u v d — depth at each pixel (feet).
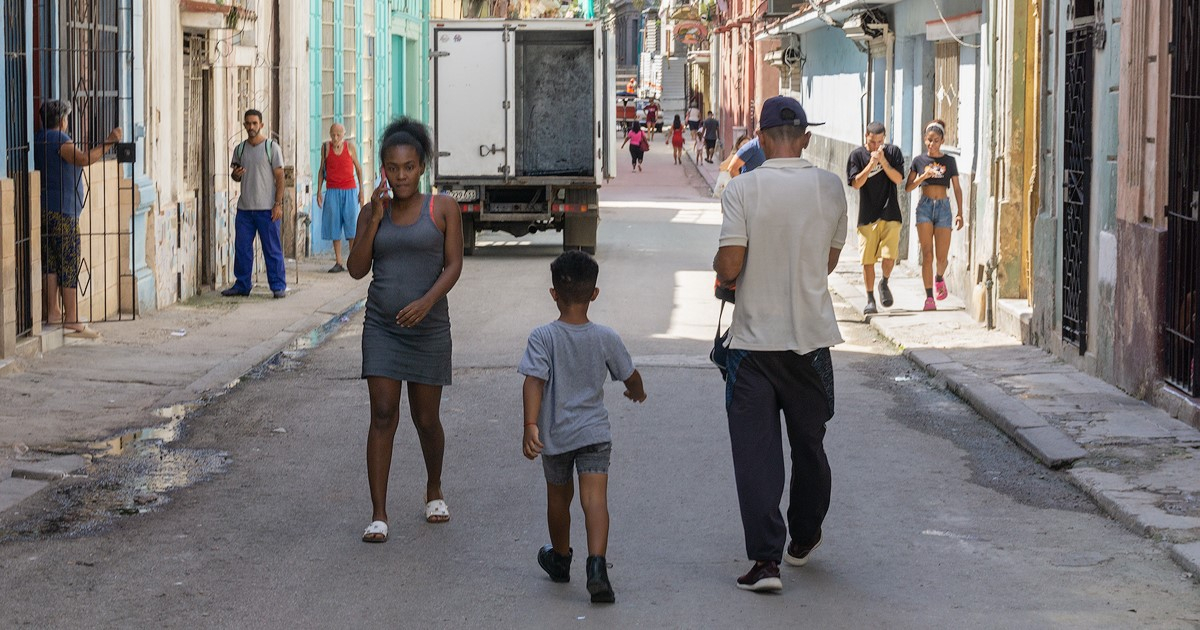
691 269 69.67
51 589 21.49
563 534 21.99
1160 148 34.35
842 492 27.96
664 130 286.87
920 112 67.51
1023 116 47.80
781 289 21.67
